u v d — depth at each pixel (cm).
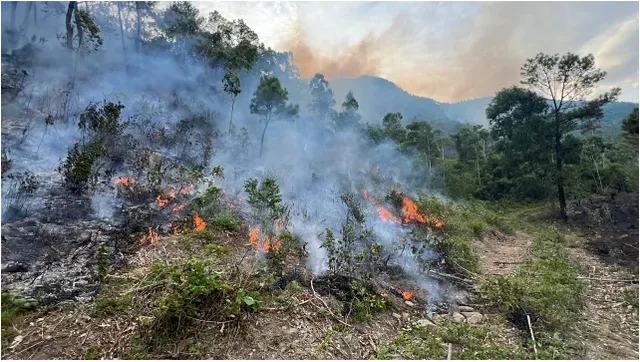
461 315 461
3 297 317
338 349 338
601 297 577
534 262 735
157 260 437
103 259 399
